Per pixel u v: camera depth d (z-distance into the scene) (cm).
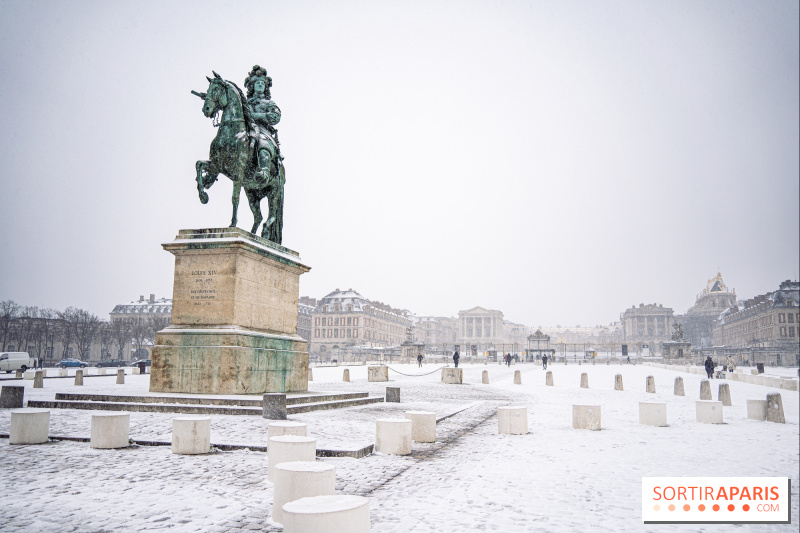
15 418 1037
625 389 3403
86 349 11025
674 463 1028
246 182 1758
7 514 620
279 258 1753
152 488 741
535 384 3925
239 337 1523
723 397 2380
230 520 617
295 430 924
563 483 855
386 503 721
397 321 19450
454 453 1106
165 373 1538
